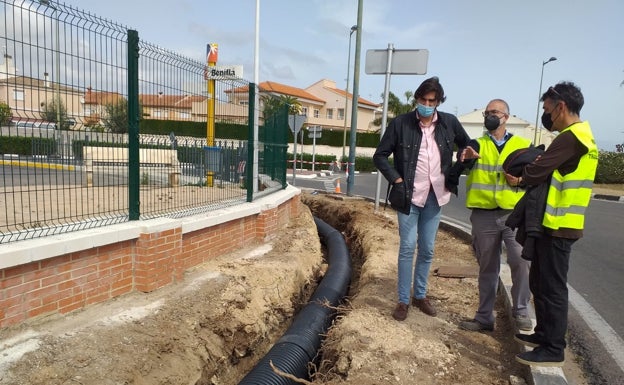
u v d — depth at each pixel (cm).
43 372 316
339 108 5488
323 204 1320
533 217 327
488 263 418
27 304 362
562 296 327
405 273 441
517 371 359
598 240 888
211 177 686
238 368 482
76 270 398
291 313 593
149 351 376
